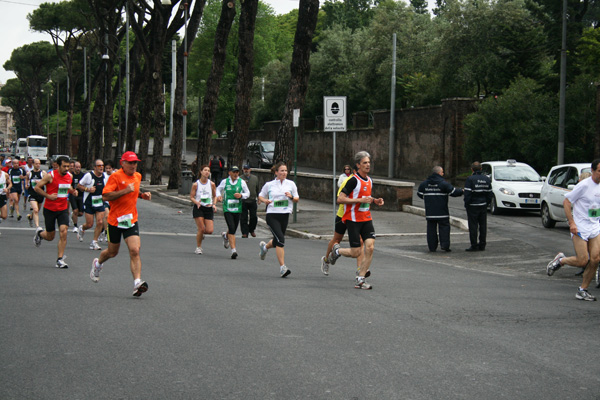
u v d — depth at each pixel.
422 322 7.32
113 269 11.20
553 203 18.81
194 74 78.25
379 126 45.91
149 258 12.95
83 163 68.31
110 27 52.53
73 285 9.45
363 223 9.77
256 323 7.11
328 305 8.23
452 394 4.86
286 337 6.52
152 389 4.90
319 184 28.39
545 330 7.03
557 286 10.41
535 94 31.95
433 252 15.15
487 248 15.62
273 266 12.09
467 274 11.66
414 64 48.31
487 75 37.69
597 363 5.78
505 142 32.56
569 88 30.97
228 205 13.28
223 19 28.33
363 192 9.60
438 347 6.23
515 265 13.22
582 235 9.09
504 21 37.50
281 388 4.95
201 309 7.83
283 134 23.17
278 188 10.88
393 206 23.27
